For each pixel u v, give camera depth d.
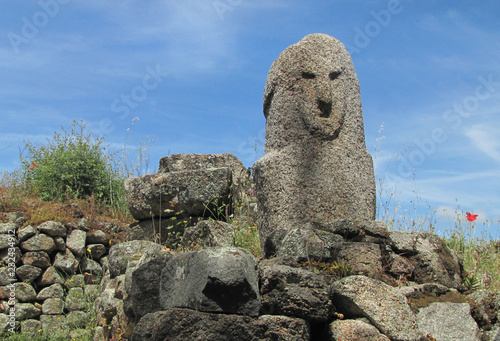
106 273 6.86
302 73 5.00
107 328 5.16
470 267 5.71
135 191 7.05
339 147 4.98
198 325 3.40
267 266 3.71
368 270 4.09
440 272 4.29
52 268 8.46
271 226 4.74
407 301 3.72
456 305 3.84
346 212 4.88
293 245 4.33
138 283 4.18
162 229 6.93
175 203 6.76
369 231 4.49
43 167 10.91
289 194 4.76
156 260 4.21
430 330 3.67
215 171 6.77
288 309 3.53
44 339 7.59
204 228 5.60
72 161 10.93
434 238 4.60
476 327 3.72
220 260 3.48
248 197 7.21
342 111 5.04
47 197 10.37
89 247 8.91
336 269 4.08
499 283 5.11
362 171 5.05
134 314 4.39
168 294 3.86
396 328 3.52
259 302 3.52
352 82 5.23
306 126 4.92
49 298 8.20
